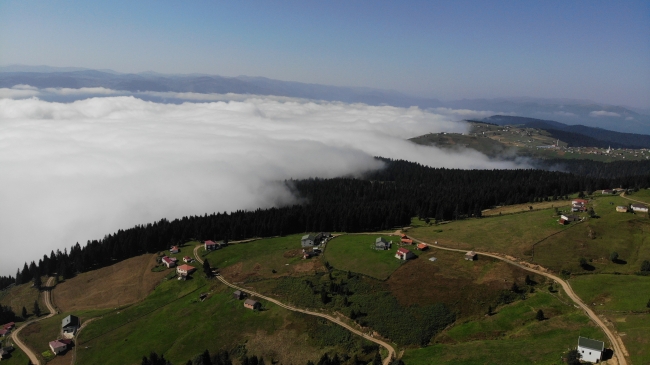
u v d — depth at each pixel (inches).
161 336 4601.4
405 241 5743.1
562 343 3245.6
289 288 5024.6
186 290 5541.3
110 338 4729.3
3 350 4589.1
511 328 3725.4
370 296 4552.2
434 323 3976.4
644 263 4264.3
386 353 3698.3
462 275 4623.5
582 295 3959.2
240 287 5280.5
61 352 4569.4
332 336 4065.0
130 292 5841.5
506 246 5191.9
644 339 3034.0
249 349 4151.1
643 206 5880.9
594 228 5344.5
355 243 6077.8
